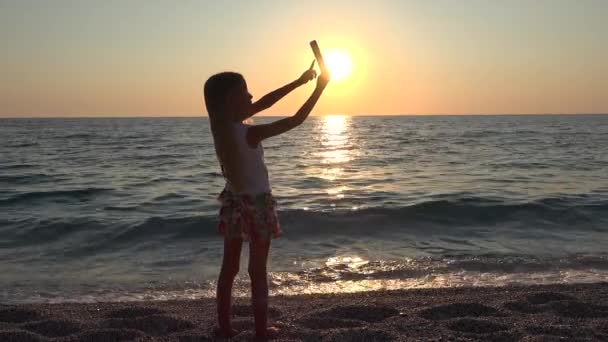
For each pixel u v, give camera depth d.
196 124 140.38
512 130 74.56
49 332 4.49
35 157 28.67
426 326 4.44
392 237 9.11
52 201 13.02
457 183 16.31
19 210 11.74
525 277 6.71
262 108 3.62
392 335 4.20
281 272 7.04
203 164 24.23
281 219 9.93
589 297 5.36
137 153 32.06
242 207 3.69
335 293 5.93
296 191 14.67
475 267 7.19
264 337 4.05
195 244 8.65
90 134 67.69
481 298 5.43
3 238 9.10
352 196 13.35
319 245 8.55
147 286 6.50
